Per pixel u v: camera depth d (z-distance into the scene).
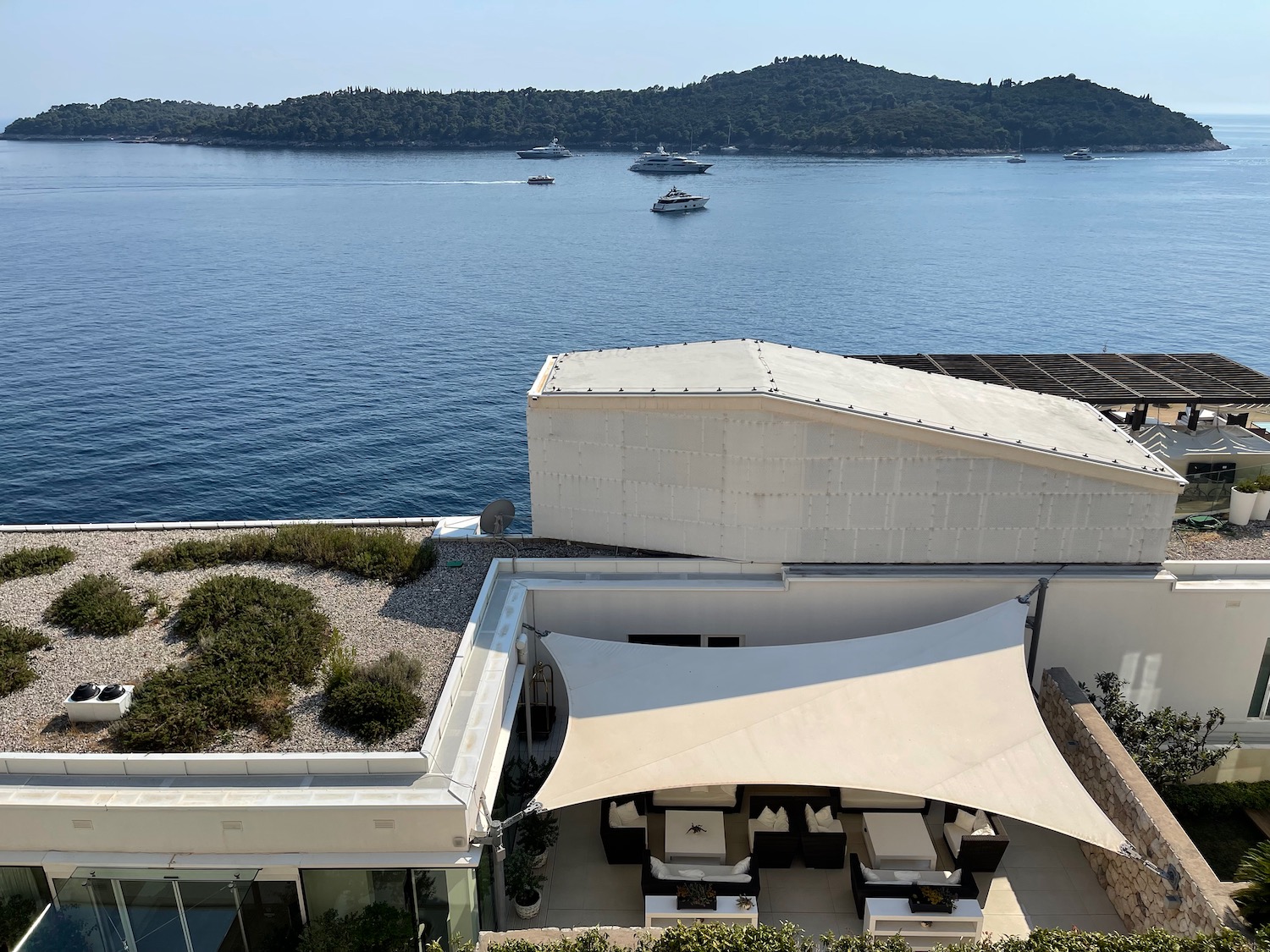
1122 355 30.98
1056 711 20.50
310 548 22.72
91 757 15.09
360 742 15.88
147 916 15.30
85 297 113.81
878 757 16.12
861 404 20.77
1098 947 13.27
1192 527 23.92
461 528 24.48
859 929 16.80
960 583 20.91
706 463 21.08
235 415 68.94
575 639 19.80
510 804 18.84
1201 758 20.00
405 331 96.69
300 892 15.16
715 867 17.39
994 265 136.25
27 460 59.66
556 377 22.83
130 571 22.25
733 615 21.44
